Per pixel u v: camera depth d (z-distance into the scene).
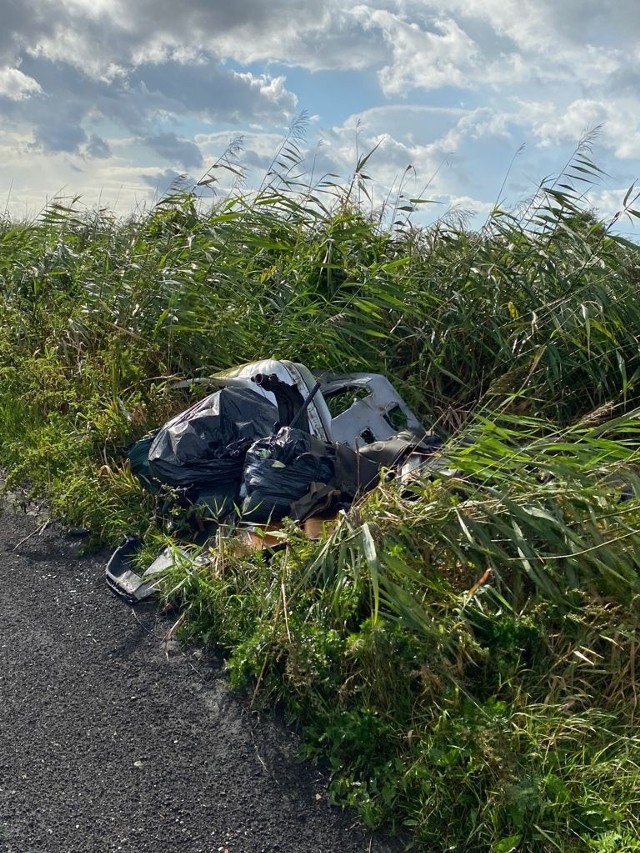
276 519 4.69
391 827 3.04
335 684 3.52
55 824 3.02
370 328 6.73
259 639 3.76
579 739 3.26
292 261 7.20
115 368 6.20
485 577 3.83
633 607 3.74
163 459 5.04
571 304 6.41
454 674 3.49
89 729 3.50
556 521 3.88
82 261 7.96
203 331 6.46
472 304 6.68
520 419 4.75
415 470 4.47
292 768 3.31
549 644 3.66
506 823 2.94
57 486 5.37
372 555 3.64
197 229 7.59
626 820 2.93
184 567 4.34
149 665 3.90
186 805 3.12
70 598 4.47
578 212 7.07
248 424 5.22
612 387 6.38
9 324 7.30
